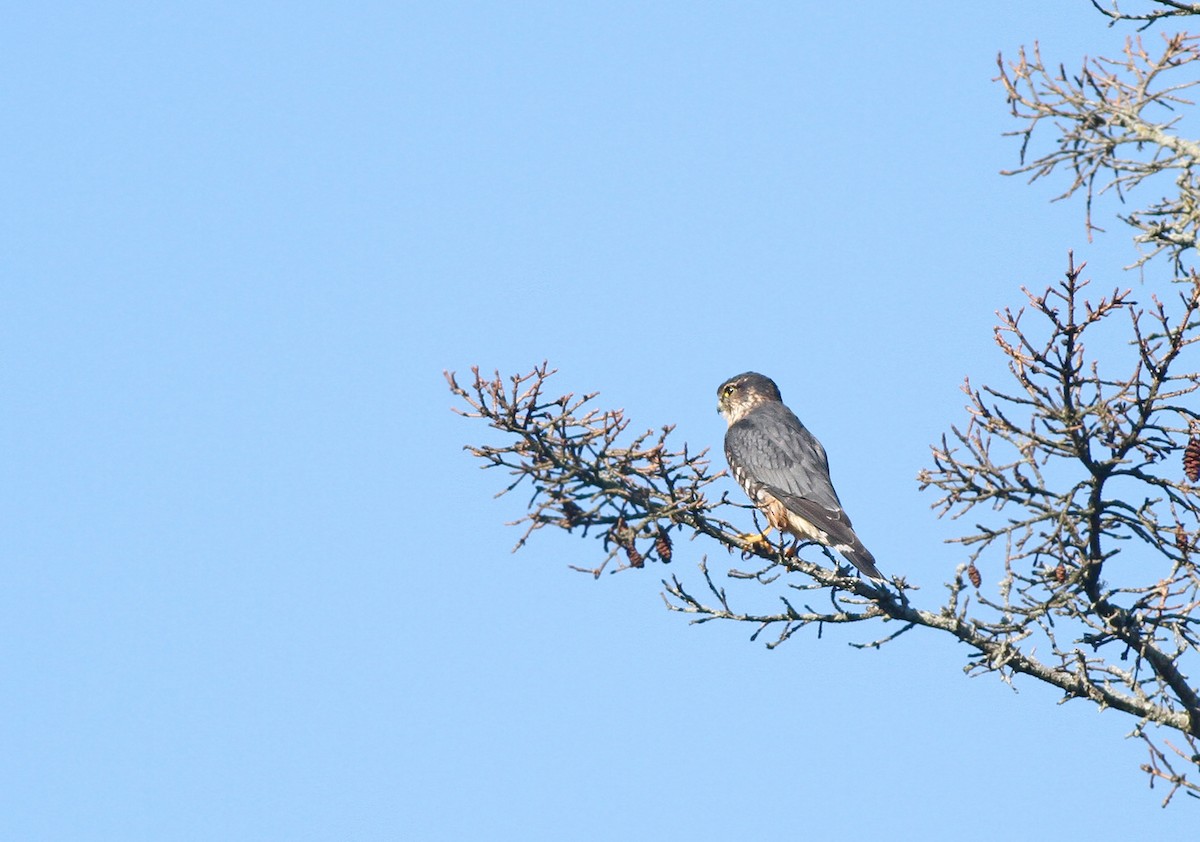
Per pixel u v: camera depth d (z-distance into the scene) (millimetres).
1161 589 11711
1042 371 11547
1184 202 12062
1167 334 11164
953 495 11859
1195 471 11586
